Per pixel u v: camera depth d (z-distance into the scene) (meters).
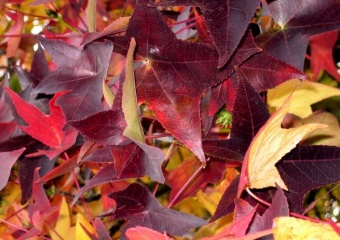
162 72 0.42
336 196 0.55
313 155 0.42
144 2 0.40
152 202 0.45
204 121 0.46
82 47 0.45
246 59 0.43
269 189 0.42
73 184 0.62
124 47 0.42
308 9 0.43
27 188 0.52
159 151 0.40
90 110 0.44
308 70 0.59
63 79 0.46
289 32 0.43
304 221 0.33
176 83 0.42
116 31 0.42
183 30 0.48
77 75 0.45
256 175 0.40
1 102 0.61
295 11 0.43
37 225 0.47
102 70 0.44
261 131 0.40
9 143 0.52
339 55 0.60
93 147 0.46
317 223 0.33
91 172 0.59
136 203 0.45
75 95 0.45
